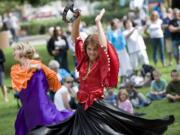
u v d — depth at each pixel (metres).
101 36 9.48
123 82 21.38
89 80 9.64
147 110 17.34
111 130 9.44
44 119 10.70
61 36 25.20
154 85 19.25
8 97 22.83
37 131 9.86
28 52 11.01
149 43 34.28
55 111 10.84
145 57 23.98
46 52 37.84
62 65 25.22
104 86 9.59
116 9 56.50
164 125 9.54
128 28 23.89
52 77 11.03
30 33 58.31
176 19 24.50
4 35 40.00
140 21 34.12
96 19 9.54
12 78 11.02
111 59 9.50
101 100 9.64
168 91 18.59
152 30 25.86
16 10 71.19
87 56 9.78
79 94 9.74
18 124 11.05
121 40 22.78
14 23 48.44
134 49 23.77
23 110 10.99
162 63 26.19
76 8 10.10
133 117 9.53
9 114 18.92
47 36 53.88
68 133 9.80
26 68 10.95
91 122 9.54
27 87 10.87
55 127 9.88
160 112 16.80
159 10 29.73
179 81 18.56
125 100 16.28
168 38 26.14
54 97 15.71
